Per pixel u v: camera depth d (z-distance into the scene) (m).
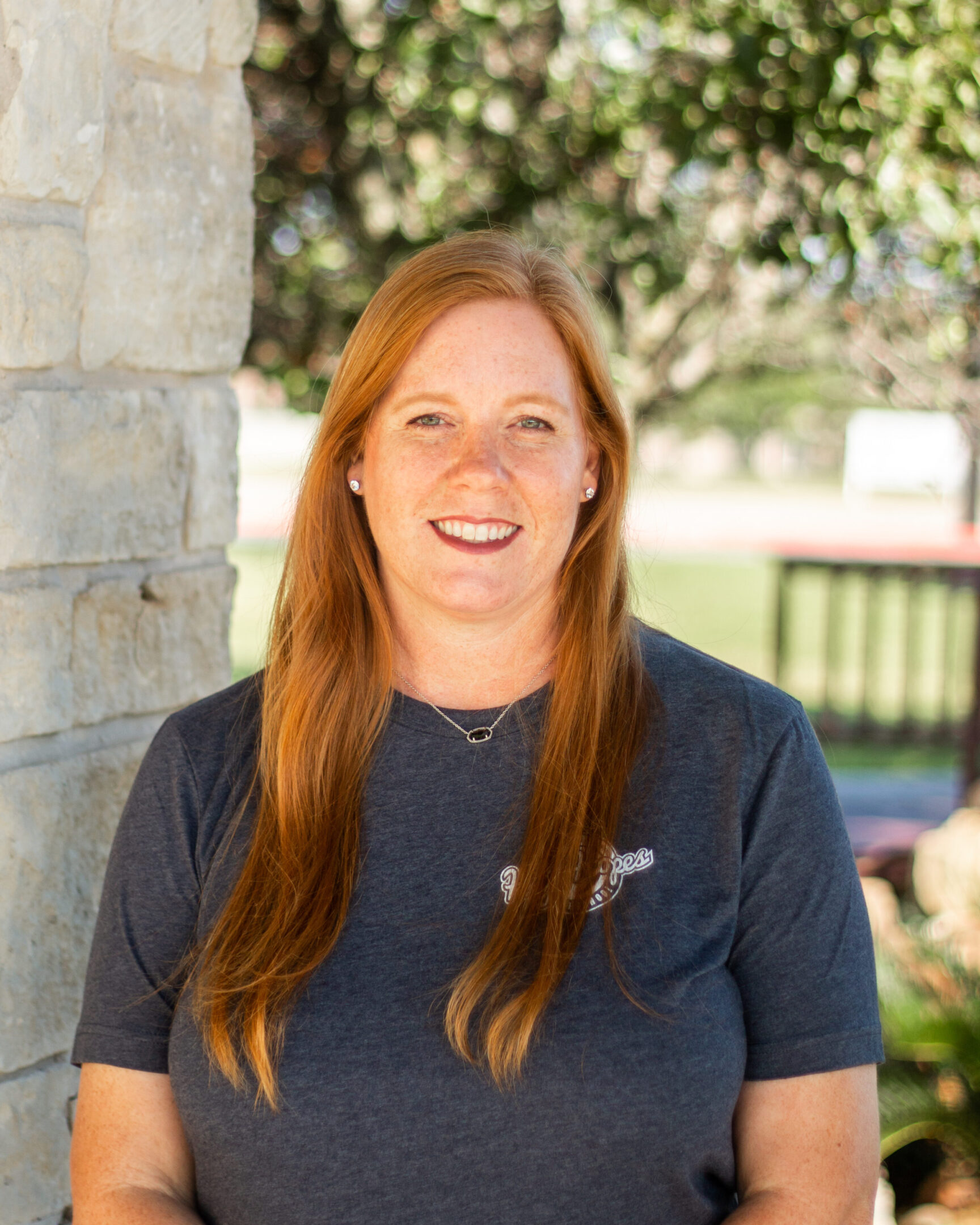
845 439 25.00
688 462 35.00
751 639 12.16
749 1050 1.44
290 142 4.31
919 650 9.56
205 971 1.42
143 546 1.75
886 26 3.38
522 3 4.02
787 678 8.60
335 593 1.54
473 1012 1.36
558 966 1.36
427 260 1.50
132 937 1.46
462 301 1.47
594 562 1.55
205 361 1.84
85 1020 1.45
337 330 4.73
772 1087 1.42
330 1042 1.35
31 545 1.56
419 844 1.46
